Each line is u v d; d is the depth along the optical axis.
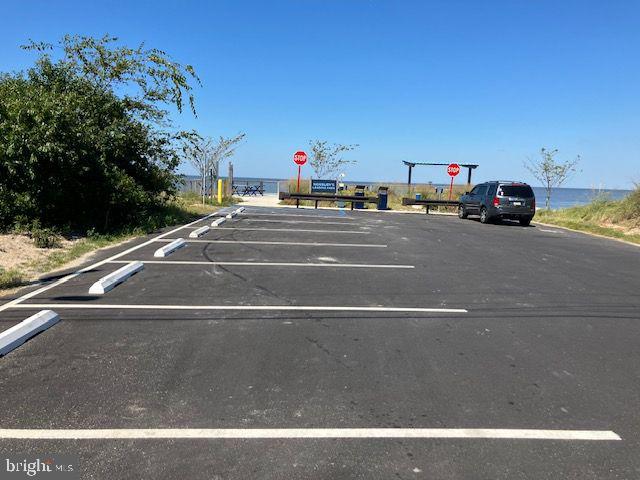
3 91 11.57
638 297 8.09
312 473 3.20
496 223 21.97
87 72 15.03
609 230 18.69
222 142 26.44
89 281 7.85
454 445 3.58
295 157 27.73
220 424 3.76
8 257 9.05
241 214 20.52
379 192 27.58
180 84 15.93
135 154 15.01
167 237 12.82
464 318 6.60
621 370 5.02
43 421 3.73
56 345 5.20
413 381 4.61
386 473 3.22
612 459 3.46
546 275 9.69
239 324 6.05
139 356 4.98
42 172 11.26
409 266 10.13
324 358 5.07
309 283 8.32
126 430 3.64
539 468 3.33
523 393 4.43
